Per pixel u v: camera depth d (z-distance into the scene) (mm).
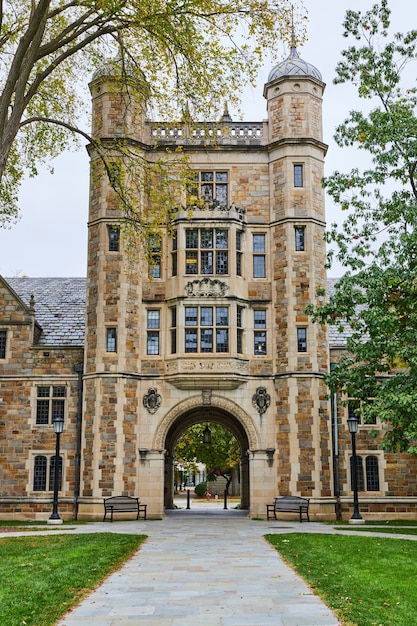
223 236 27219
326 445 25859
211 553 14805
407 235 19750
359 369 20812
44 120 19562
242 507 33156
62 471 26344
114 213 26984
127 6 18688
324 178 21797
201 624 8539
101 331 26219
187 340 26438
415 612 9117
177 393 26469
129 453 25812
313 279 26750
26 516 26016
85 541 16453
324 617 8875
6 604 9531
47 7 16953
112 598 10078
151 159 28016
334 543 16078
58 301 31609
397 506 26266
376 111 21500
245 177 28031
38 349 27266
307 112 27922
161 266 27453
